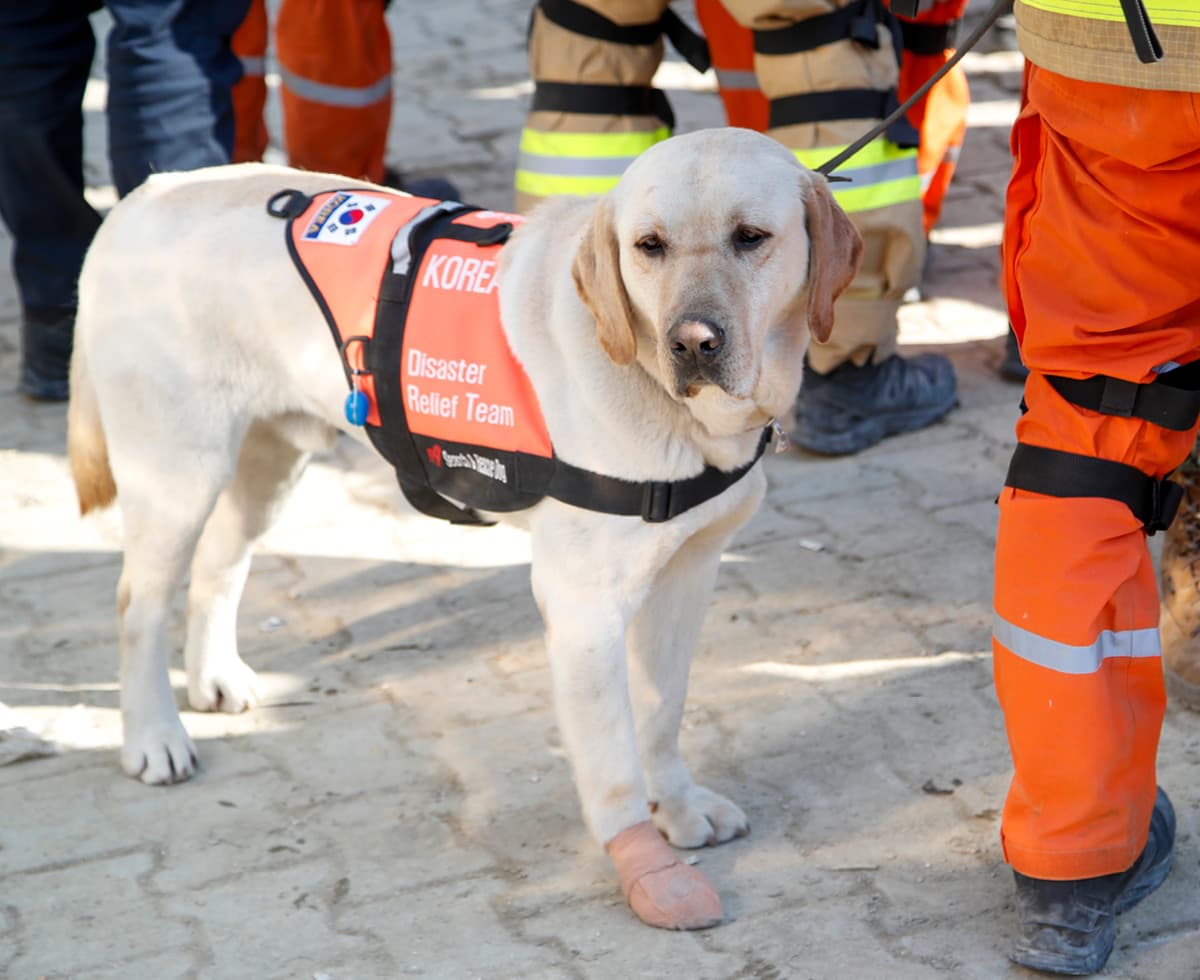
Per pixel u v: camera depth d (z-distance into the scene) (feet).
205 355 9.77
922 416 14.62
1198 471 10.21
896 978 8.28
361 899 9.21
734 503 8.84
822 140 13.21
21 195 14.84
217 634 11.09
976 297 16.99
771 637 11.73
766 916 8.87
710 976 8.39
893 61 13.37
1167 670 10.66
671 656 9.42
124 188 14.55
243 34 17.04
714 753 10.47
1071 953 8.14
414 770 10.44
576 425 8.46
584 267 8.25
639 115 14.32
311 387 9.62
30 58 14.25
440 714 11.04
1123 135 7.32
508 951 8.70
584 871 9.39
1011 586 8.10
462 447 8.94
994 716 10.62
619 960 8.57
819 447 14.23
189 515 10.07
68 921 9.11
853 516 13.34
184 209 9.89
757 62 13.52
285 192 9.80
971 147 20.51
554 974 8.48
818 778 10.14
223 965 8.68
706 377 7.77
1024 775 8.21
